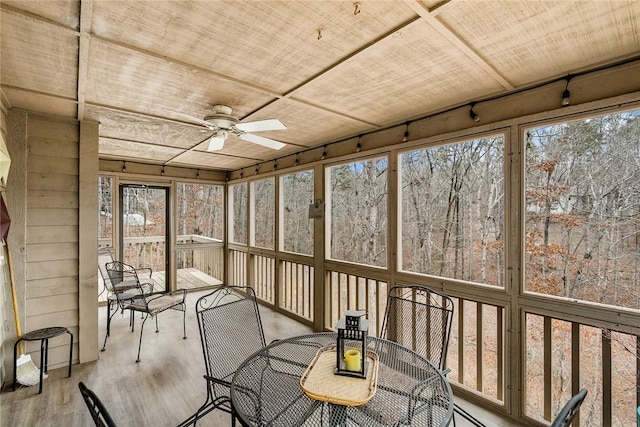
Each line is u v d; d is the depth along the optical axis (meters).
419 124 2.90
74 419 2.22
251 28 1.55
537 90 2.15
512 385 2.26
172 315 4.62
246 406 1.49
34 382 2.64
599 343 2.18
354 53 1.78
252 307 2.55
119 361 3.13
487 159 3.14
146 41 1.66
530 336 2.46
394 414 1.47
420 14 1.42
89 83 2.19
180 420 2.24
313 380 1.49
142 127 3.25
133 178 5.33
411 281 2.94
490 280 3.07
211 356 2.17
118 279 4.19
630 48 1.68
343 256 4.29
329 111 2.74
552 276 2.21
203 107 2.66
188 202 6.07
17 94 2.40
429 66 1.93
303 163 4.35
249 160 5.11
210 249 6.39
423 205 3.61
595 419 2.18
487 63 1.87
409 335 2.40
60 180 2.96
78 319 3.07
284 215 5.12
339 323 1.60
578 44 1.66
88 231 3.10
